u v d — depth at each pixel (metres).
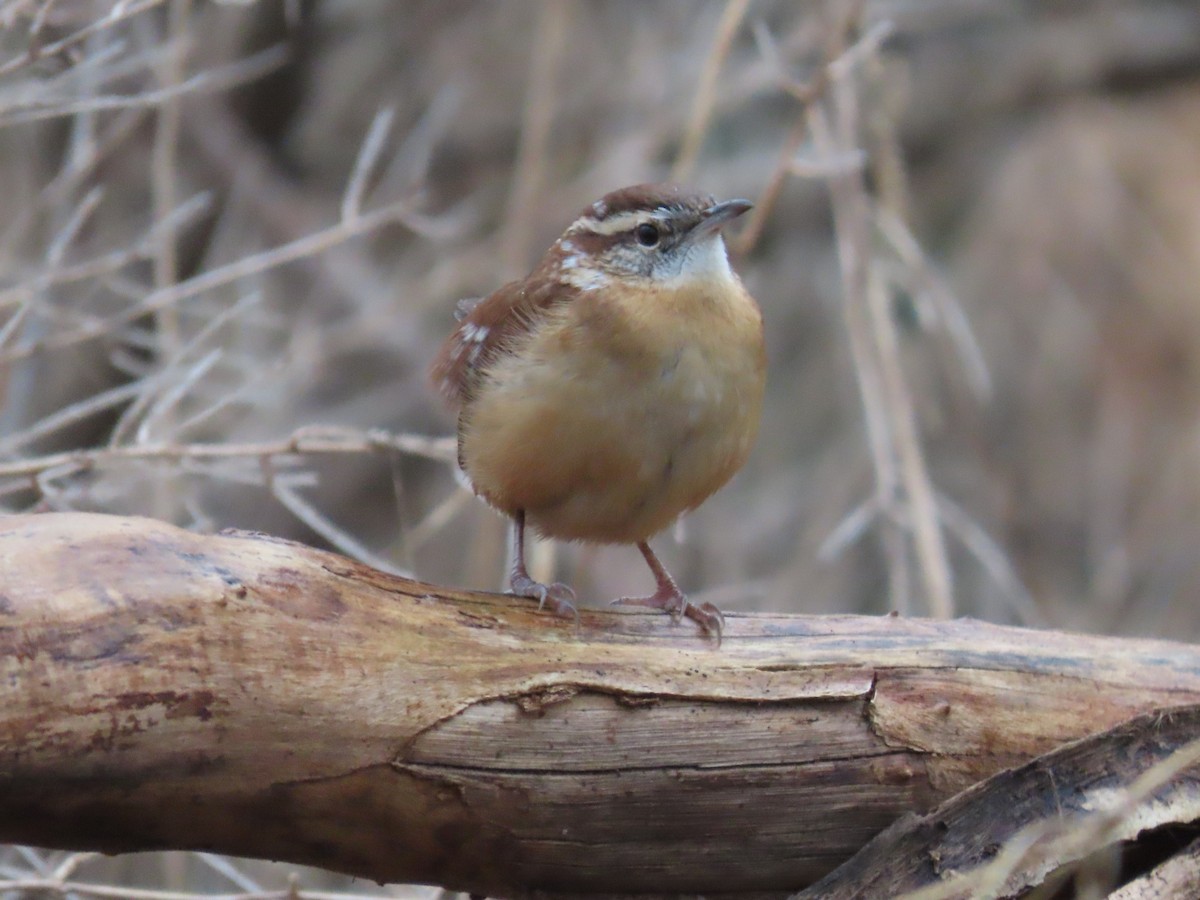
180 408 12.35
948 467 17.31
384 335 15.73
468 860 6.73
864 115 13.34
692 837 6.88
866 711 7.00
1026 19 19.58
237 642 6.12
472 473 8.25
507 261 12.92
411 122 16.84
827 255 18.36
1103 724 7.20
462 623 6.66
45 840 6.08
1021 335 19.12
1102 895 6.88
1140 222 19.67
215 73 11.35
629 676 6.77
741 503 17.22
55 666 5.75
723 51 11.55
